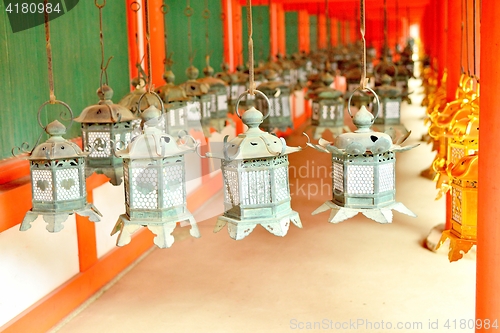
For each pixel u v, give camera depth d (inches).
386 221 102.0
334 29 696.4
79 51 206.7
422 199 309.4
